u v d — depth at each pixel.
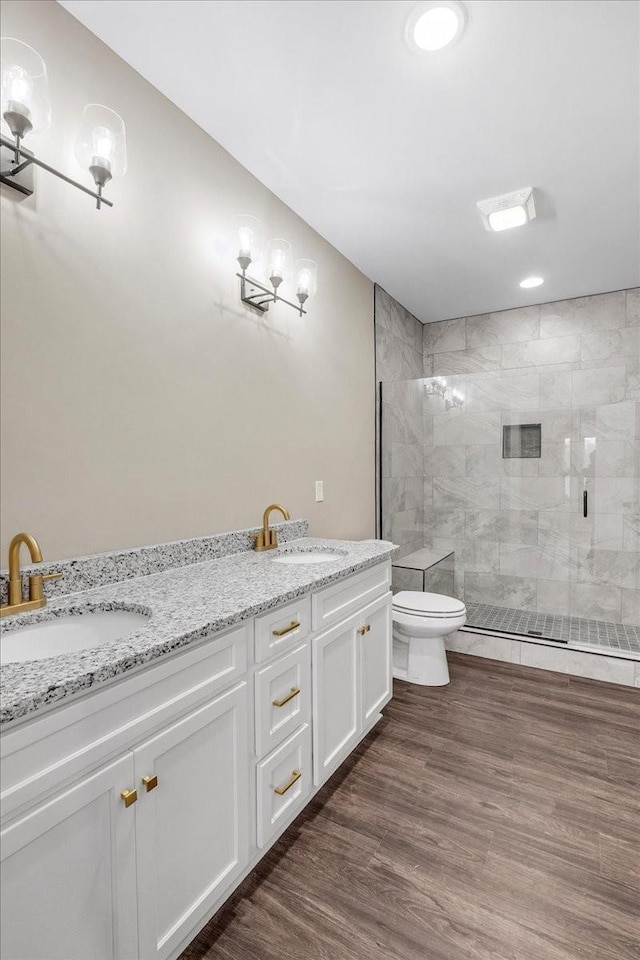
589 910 1.29
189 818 1.12
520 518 3.54
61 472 1.35
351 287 2.95
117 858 0.93
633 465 3.23
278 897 1.32
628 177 2.12
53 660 0.90
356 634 1.92
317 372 2.59
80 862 0.87
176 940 1.08
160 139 1.65
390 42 1.44
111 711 0.93
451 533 3.77
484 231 2.59
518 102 1.68
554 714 2.38
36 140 1.28
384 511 3.32
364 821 1.62
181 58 1.51
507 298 3.57
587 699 2.54
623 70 1.54
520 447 3.54
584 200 2.31
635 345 3.36
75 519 1.39
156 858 1.03
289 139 1.88
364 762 1.96
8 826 0.76
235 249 1.98
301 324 2.44
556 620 3.38
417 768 1.92
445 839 1.54
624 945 1.19
